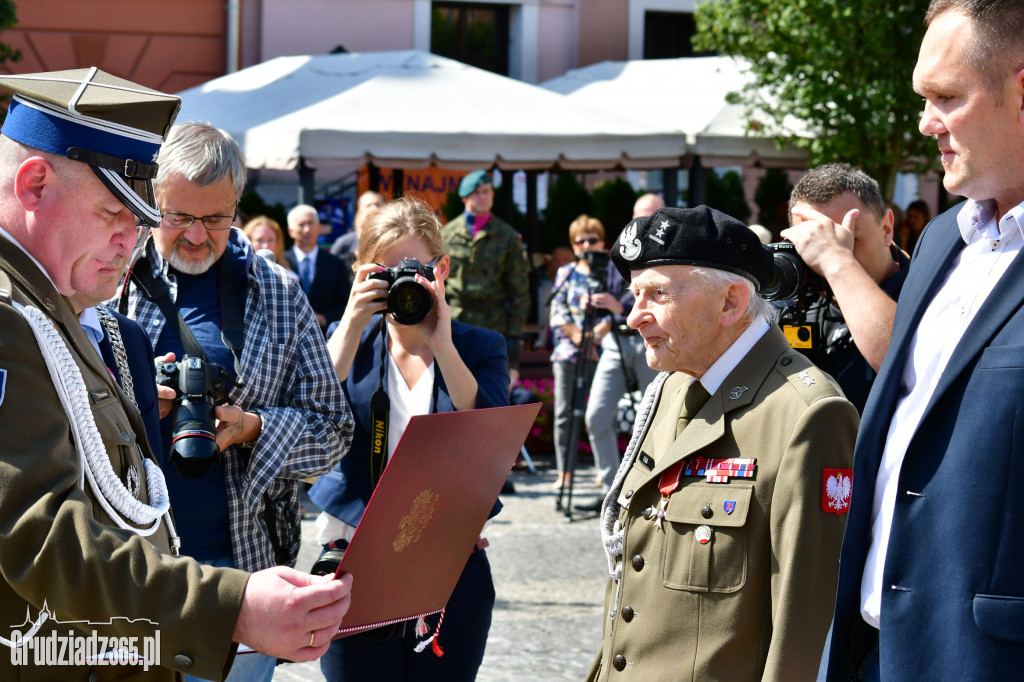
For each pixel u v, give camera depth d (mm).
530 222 12406
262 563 2740
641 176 14453
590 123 9461
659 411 2379
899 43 9117
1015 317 1728
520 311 8055
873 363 2525
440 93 9430
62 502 1549
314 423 2734
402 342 2900
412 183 11609
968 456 1721
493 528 6633
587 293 7000
